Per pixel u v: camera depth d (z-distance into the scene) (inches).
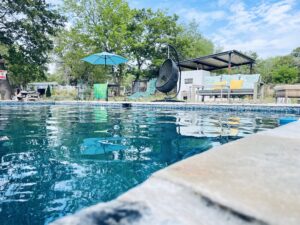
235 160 32.4
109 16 796.0
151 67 901.8
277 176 26.1
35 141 109.1
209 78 438.9
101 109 308.2
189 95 450.3
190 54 912.9
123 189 57.4
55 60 980.6
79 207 48.8
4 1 556.1
